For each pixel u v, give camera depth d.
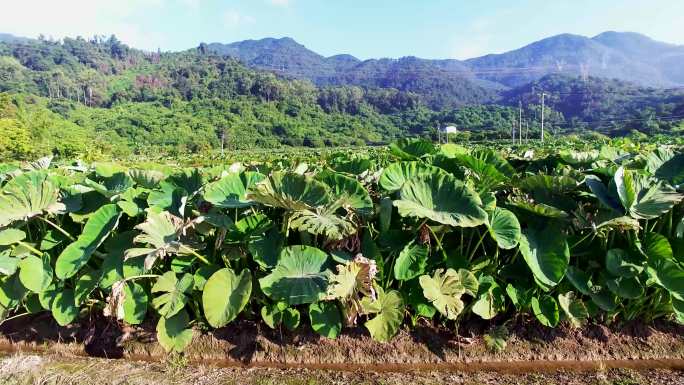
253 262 3.28
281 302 2.88
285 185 3.04
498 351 3.16
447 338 3.24
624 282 3.04
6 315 3.30
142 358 3.26
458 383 2.84
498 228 2.98
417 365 3.13
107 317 3.45
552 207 3.07
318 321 3.01
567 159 4.38
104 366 3.00
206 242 3.28
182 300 2.98
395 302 3.02
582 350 3.18
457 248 3.26
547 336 3.24
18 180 3.59
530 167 4.59
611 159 4.46
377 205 3.32
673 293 2.88
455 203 3.01
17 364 2.99
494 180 3.41
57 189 3.42
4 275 3.30
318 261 3.00
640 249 3.03
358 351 3.17
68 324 3.49
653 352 3.18
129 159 46.38
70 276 3.06
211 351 3.23
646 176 3.41
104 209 3.26
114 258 3.15
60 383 2.79
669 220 3.28
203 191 3.48
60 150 43.41
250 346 3.24
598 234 3.14
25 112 51.84
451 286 2.97
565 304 3.09
